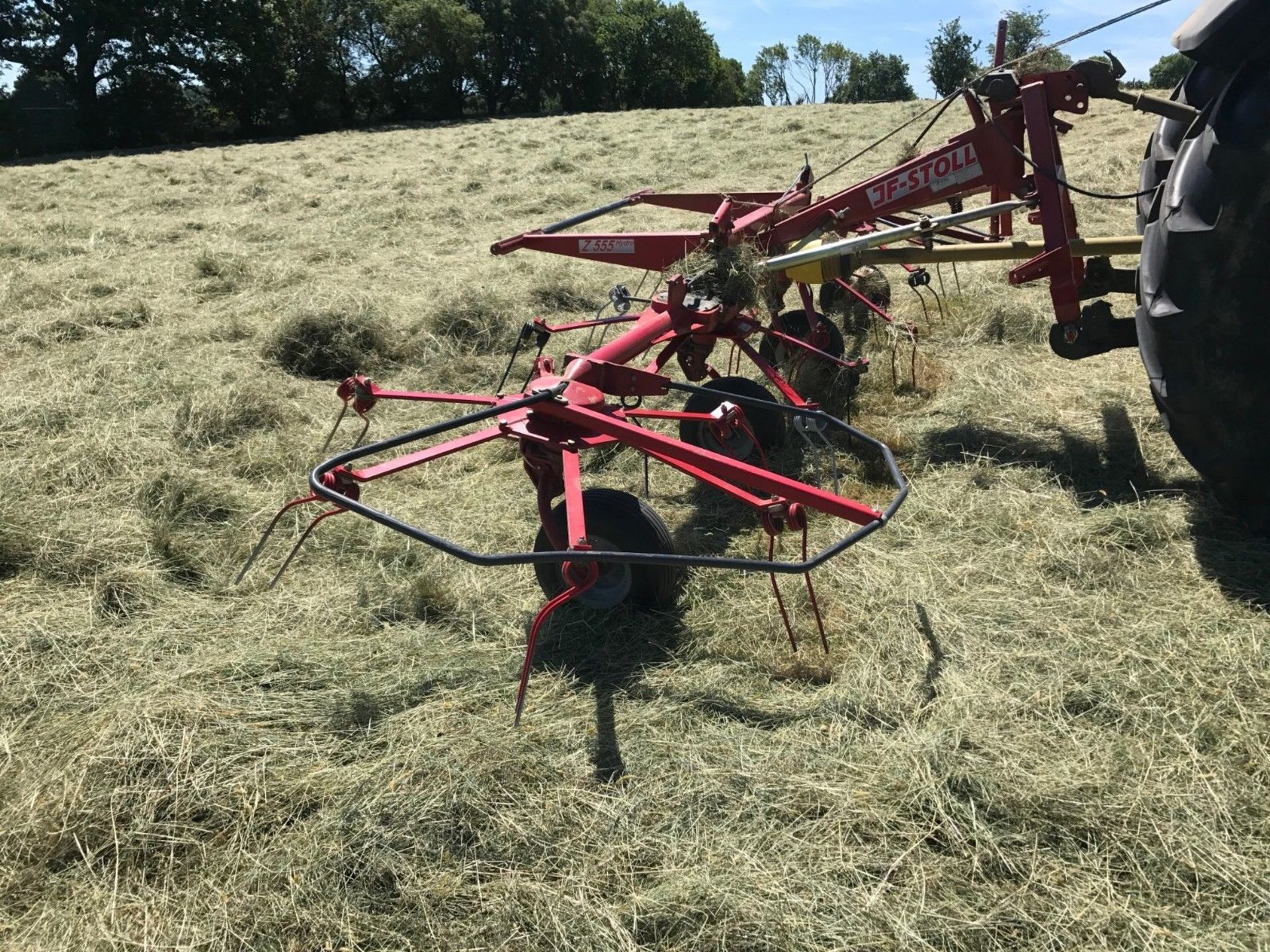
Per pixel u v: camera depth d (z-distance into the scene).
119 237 11.43
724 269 5.04
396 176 16.05
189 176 17.34
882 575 3.84
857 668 3.33
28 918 2.46
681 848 2.58
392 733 3.07
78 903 2.50
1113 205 9.57
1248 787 2.66
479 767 2.85
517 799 2.77
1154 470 4.58
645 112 26.75
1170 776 2.72
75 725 3.14
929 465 4.91
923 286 7.98
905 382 6.02
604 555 2.70
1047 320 6.69
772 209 6.02
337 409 6.12
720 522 4.54
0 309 7.98
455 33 42.91
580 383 3.84
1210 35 3.44
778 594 3.25
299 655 3.50
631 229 11.62
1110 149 12.41
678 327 4.80
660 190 13.77
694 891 2.43
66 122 36.12
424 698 3.27
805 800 2.72
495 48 47.84
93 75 37.41
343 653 3.54
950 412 5.54
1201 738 2.86
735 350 6.83
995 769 2.76
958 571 3.87
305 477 5.01
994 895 2.40
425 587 3.85
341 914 2.43
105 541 4.23
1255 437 3.52
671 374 6.57
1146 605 3.53
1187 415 3.65
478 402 4.07
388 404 6.17
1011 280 4.88
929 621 3.54
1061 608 3.57
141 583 3.99
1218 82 4.52
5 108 34.88
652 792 2.78
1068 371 6.01
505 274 9.05
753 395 4.86
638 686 3.32
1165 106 4.64
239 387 5.84
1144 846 2.50
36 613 3.77
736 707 3.18
